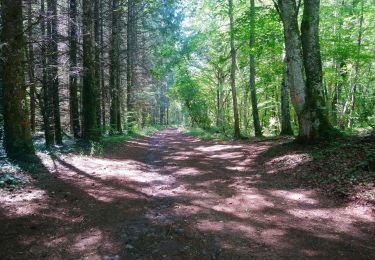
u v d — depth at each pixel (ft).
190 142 86.12
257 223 22.40
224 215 24.13
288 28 43.14
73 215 24.08
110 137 78.79
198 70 130.00
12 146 39.09
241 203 27.02
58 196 28.25
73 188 31.09
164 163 49.14
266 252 17.99
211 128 122.01
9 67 38.78
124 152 60.64
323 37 69.05
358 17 72.18
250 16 64.18
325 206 25.29
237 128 77.30
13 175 32.04
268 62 80.12
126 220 23.17
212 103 159.94
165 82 188.03
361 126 77.56
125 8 87.45
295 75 43.16
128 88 106.63
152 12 87.81
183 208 25.90
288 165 37.65
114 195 29.55
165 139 103.60
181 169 43.37
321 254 17.70
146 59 121.49
